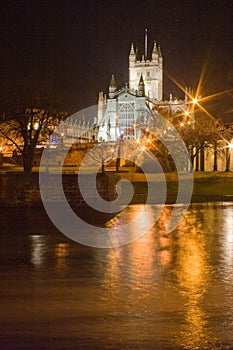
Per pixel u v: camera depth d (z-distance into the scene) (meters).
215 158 79.19
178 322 12.16
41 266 19.27
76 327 11.84
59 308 13.41
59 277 17.25
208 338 11.02
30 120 56.03
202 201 49.78
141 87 173.38
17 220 34.47
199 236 27.36
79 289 15.48
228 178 63.34
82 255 21.64
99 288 15.62
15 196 43.16
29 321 12.31
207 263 19.58
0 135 58.59
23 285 16.08
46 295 14.78
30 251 22.80
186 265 19.20
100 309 13.29
